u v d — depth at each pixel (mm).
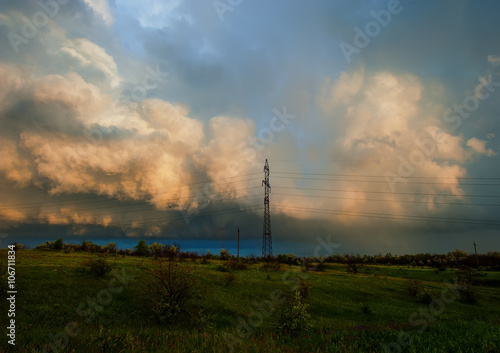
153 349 10758
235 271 48125
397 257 113812
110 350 10320
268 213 72438
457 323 16375
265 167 74750
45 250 68438
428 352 9492
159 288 22531
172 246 27188
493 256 98750
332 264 94000
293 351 10703
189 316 21719
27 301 21703
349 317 27266
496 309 37375
